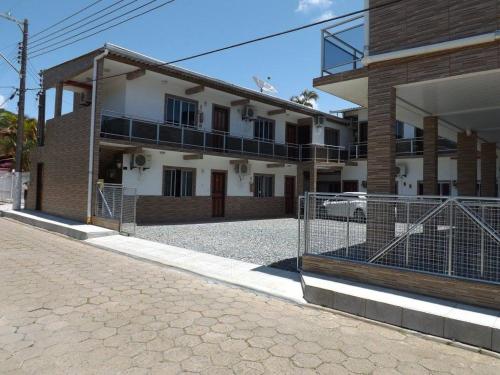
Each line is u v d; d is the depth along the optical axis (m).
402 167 21.17
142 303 5.67
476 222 5.36
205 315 5.26
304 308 5.79
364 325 5.12
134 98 15.91
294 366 3.85
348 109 24.78
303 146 22.28
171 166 17.31
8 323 4.74
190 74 15.96
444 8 6.75
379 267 6.08
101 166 16.41
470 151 13.05
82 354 3.96
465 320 4.59
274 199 22.28
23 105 18.58
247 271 7.82
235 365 3.82
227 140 18.64
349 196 6.76
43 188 17.56
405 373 3.79
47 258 8.65
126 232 12.40
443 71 6.79
